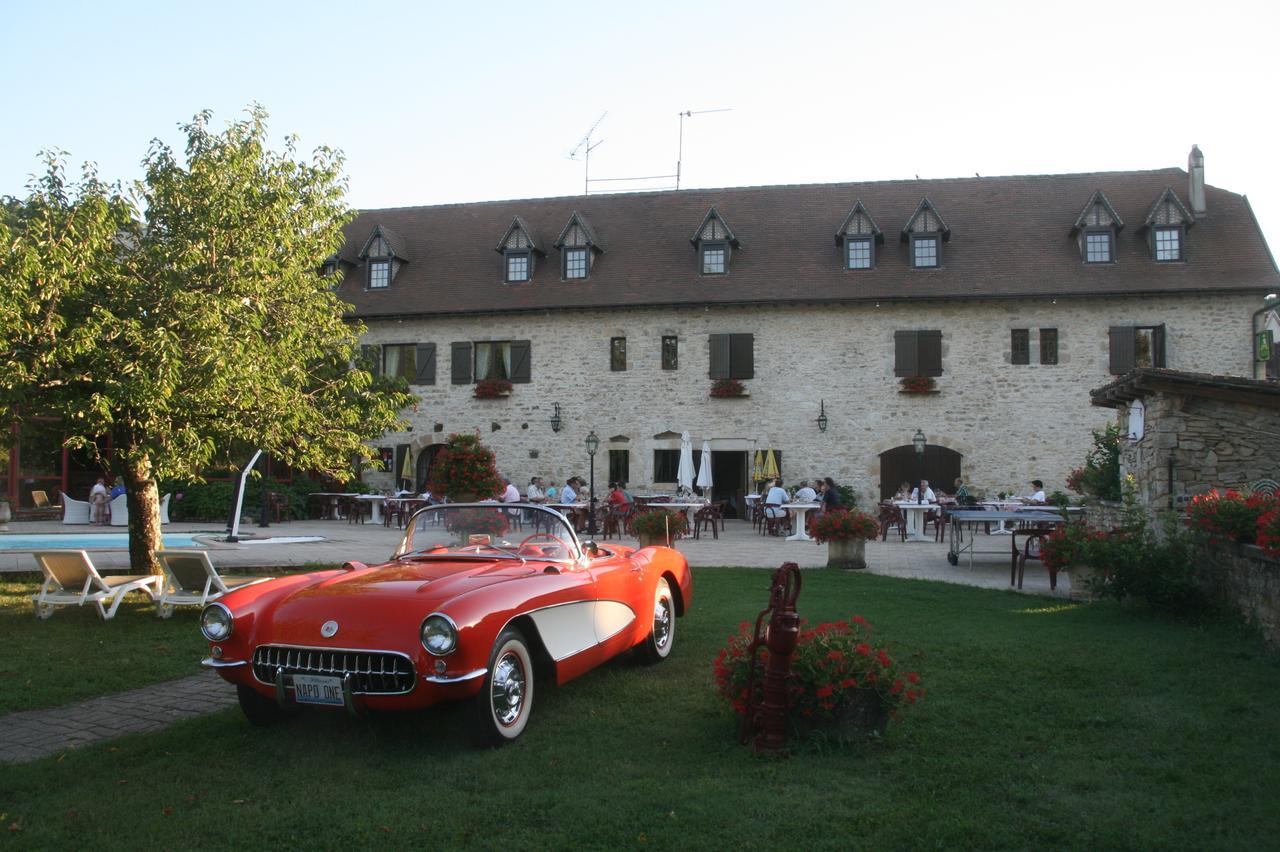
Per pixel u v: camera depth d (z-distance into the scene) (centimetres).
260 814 382
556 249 2611
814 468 2309
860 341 2306
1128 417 1181
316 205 1058
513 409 2464
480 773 428
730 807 380
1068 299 2217
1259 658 628
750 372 2348
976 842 344
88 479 2389
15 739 502
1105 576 838
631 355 2406
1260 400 957
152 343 830
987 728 487
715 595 1009
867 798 389
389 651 439
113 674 649
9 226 819
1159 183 2455
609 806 383
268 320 1027
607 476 2408
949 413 2264
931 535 1878
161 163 975
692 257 2491
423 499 2161
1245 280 2150
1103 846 341
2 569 1193
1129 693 557
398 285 2612
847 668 456
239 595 500
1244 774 411
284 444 1086
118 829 369
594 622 566
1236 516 740
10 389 798
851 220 2362
